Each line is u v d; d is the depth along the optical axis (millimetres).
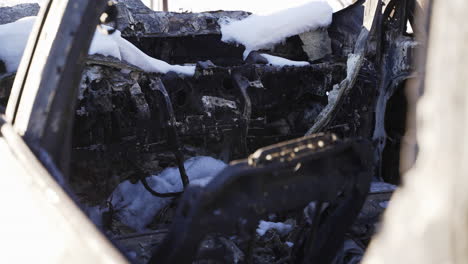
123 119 3268
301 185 1612
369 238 2859
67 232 1181
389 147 3746
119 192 3596
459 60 668
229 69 3656
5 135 1757
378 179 3742
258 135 3953
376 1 3580
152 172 3631
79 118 3107
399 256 719
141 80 3393
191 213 1424
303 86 3957
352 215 1869
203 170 3674
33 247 1246
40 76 1725
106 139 3211
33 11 3848
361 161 1782
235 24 4219
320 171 1671
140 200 3512
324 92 3998
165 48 4086
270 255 2809
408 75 3494
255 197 1488
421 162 735
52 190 1356
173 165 3789
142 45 4004
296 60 4406
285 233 3004
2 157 1681
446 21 699
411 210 726
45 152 1627
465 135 646
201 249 2252
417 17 3396
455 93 667
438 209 670
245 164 1464
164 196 3389
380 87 3721
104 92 3150
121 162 3275
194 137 3783
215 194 1410
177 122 3465
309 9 4305
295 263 2074
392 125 3768
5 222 1413
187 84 3582
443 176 670
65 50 1712
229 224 1471
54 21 1776
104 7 1785
